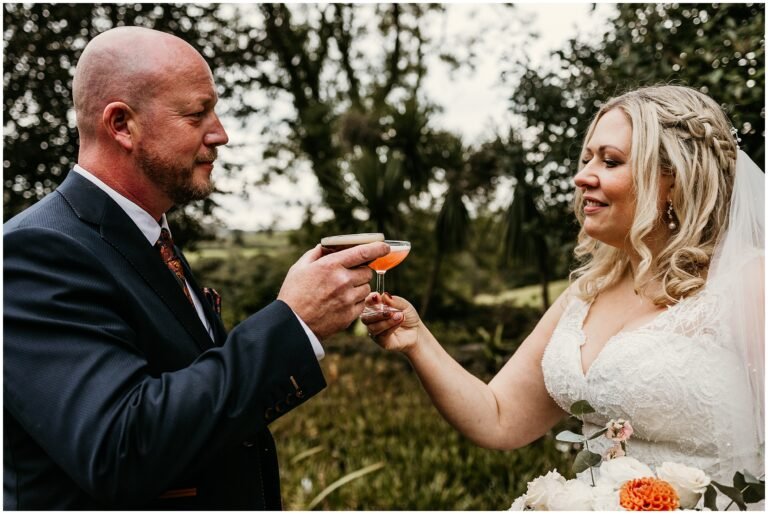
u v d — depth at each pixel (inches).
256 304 352.2
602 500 56.1
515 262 235.0
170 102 61.9
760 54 117.1
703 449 69.1
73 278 55.7
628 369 71.3
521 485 159.0
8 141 238.4
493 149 232.8
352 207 362.9
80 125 64.1
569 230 193.8
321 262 60.3
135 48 61.9
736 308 68.3
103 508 55.4
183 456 51.9
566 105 177.3
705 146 73.9
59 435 51.4
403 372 306.8
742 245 71.1
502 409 87.2
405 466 176.7
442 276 467.2
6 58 241.9
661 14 139.1
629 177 74.6
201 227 257.4
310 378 57.7
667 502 53.8
